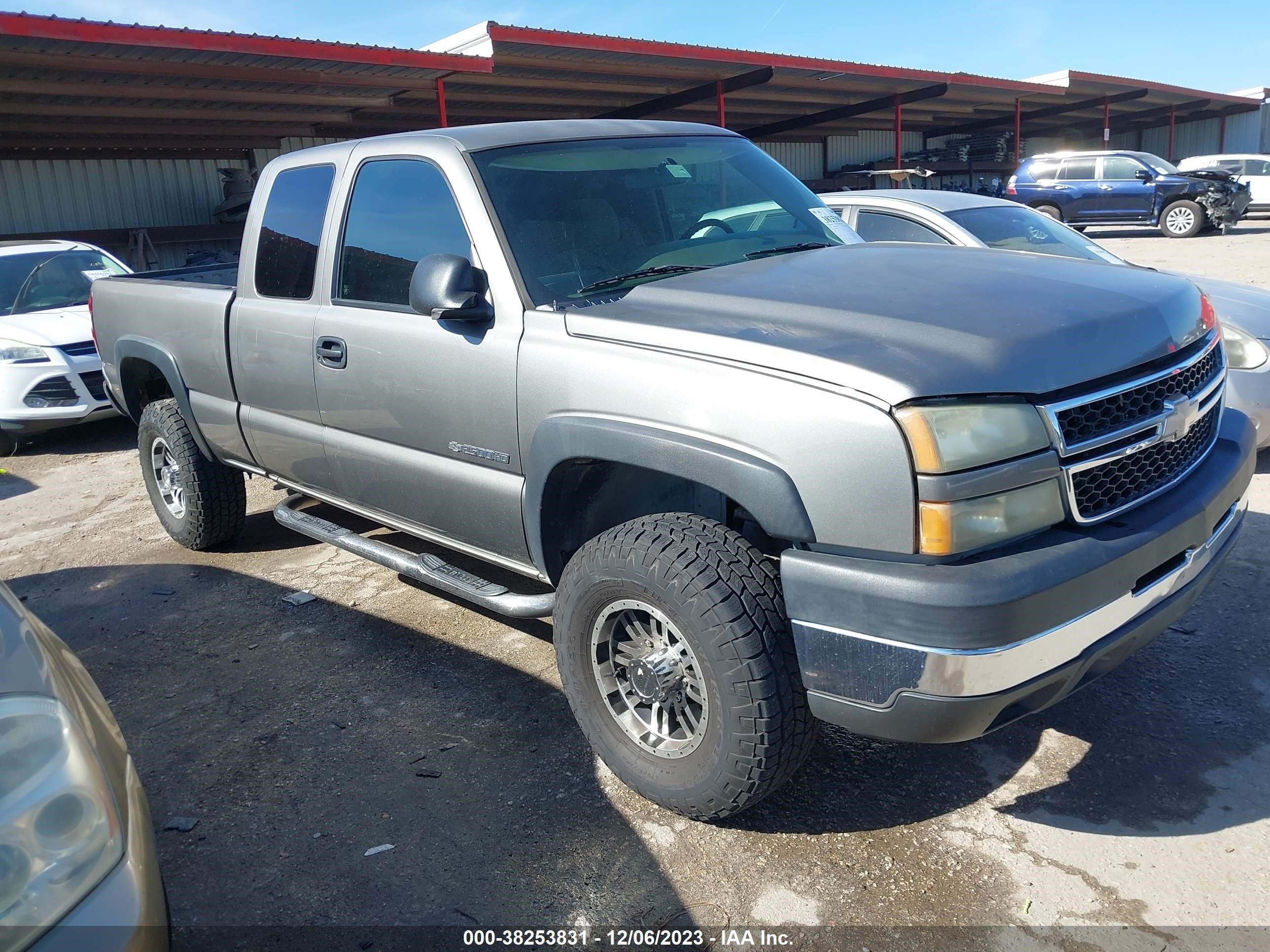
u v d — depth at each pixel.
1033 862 2.46
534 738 3.18
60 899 1.50
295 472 4.10
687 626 2.41
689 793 2.55
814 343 2.32
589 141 3.49
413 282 2.97
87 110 14.93
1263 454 5.49
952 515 2.09
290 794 2.96
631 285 3.04
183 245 18.59
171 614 4.44
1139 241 21.47
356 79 14.72
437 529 3.45
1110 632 2.29
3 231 16.56
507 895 2.46
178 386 4.61
